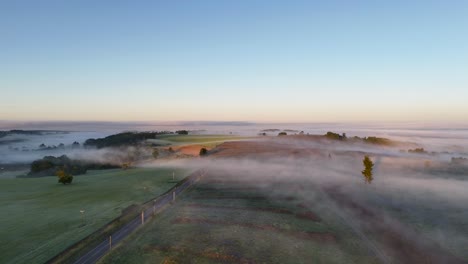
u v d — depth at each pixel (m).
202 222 49.69
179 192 75.31
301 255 37.31
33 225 49.56
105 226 48.66
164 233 44.56
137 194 74.38
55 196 74.00
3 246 40.59
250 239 42.12
